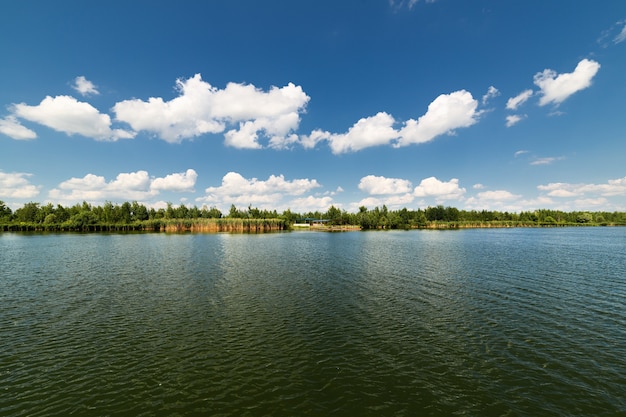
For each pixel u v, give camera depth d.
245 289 32.81
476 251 64.88
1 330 21.77
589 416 12.64
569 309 25.55
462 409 13.16
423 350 18.55
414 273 41.00
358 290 32.22
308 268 45.25
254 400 13.89
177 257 57.22
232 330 21.73
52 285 34.75
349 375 15.90
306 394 14.30
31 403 13.69
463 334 20.78
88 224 157.62
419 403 13.59
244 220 164.00
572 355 17.69
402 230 180.12
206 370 16.45
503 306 26.53
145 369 16.56
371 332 21.27
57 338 20.44
